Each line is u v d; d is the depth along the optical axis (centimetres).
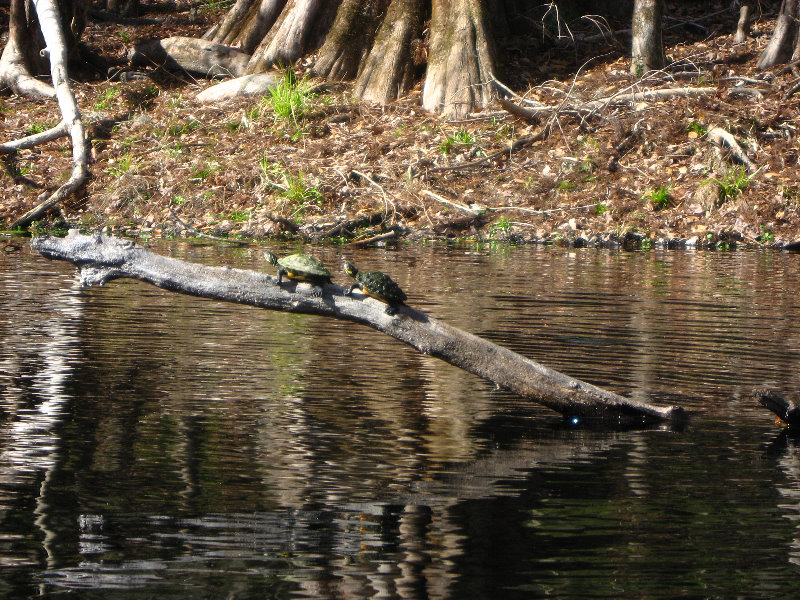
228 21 3238
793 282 1719
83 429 837
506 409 946
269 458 770
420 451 800
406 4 2991
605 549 597
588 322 1345
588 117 2691
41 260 1889
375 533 619
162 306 1448
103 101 2969
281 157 2612
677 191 2428
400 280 1677
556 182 2491
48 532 613
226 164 2586
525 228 2338
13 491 683
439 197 2427
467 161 2578
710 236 2283
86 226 2378
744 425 900
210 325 1317
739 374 1077
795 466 770
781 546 604
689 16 3400
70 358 1104
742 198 2370
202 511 651
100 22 3738
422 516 648
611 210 2380
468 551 593
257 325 1323
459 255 2034
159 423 860
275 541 604
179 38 3167
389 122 2759
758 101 2681
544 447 820
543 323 1334
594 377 1052
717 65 2972
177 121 2825
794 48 2869
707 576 559
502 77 2859
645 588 545
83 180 2506
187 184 2520
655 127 2608
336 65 2986
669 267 1900
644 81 2842
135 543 597
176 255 1912
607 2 3312
